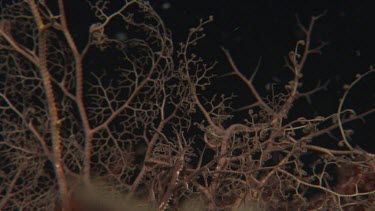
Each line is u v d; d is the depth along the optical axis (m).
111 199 2.44
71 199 2.43
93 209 2.41
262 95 4.89
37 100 2.82
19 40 2.84
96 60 3.32
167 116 3.26
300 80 5.95
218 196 2.71
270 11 7.11
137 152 3.11
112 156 3.00
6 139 2.72
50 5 4.15
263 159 2.67
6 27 2.73
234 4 6.80
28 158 2.73
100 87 2.94
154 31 3.04
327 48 6.72
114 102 3.21
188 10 6.46
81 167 2.82
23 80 2.76
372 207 2.52
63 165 2.76
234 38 6.76
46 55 2.80
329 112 5.47
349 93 6.11
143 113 3.04
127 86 2.99
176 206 2.44
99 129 2.85
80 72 2.79
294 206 2.71
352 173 2.92
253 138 2.52
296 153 2.55
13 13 2.73
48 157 2.66
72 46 2.73
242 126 2.77
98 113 2.92
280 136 2.68
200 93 3.03
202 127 2.75
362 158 2.73
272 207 2.70
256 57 6.68
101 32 2.72
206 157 3.42
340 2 7.33
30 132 2.81
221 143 2.73
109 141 3.10
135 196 2.71
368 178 2.84
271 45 6.86
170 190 2.34
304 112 5.15
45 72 2.67
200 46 5.32
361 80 6.30
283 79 5.99
